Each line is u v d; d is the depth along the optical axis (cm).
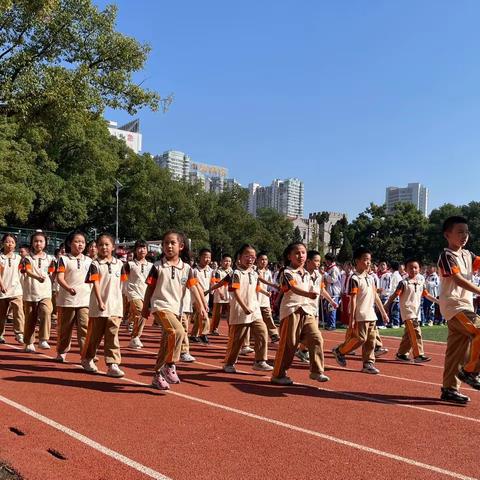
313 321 714
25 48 1543
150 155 4291
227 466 411
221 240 4803
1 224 2447
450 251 644
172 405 582
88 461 411
